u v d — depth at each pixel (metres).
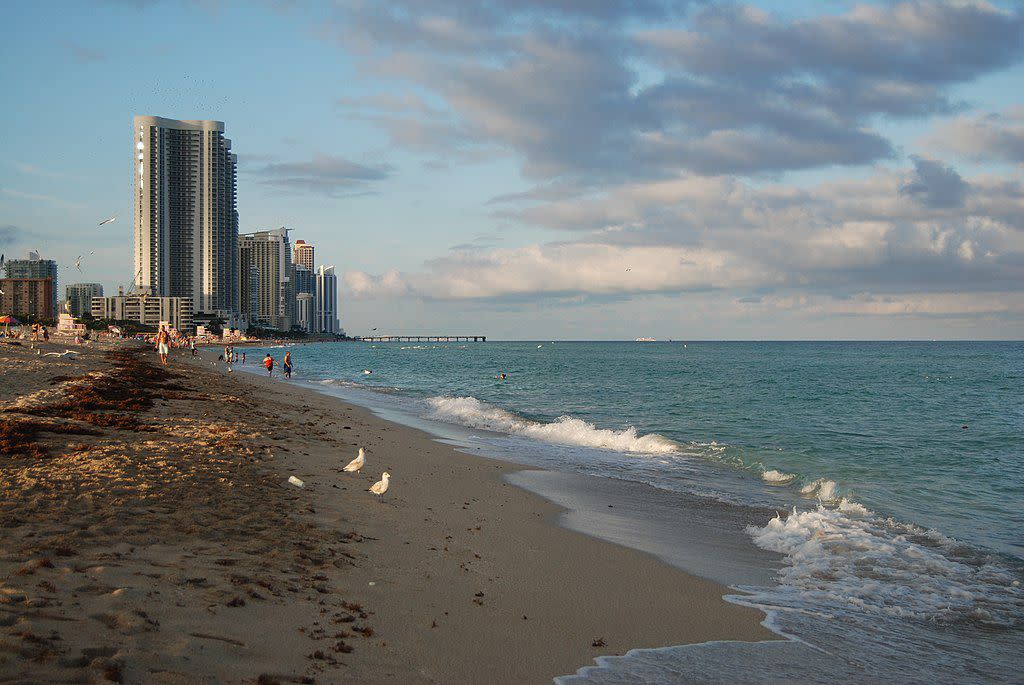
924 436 28.75
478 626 7.45
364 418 30.19
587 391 54.31
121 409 22.19
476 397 47.75
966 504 16.28
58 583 6.44
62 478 11.13
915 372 88.62
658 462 21.17
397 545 10.16
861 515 14.62
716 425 32.34
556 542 11.62
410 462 18.61
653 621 8.31
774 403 44.22
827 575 10.60
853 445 25.97
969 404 44.47
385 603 7.64
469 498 14.66
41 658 4.79
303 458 16.56
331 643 6.30
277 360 126.56
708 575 10.37
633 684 6.51
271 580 7.63
